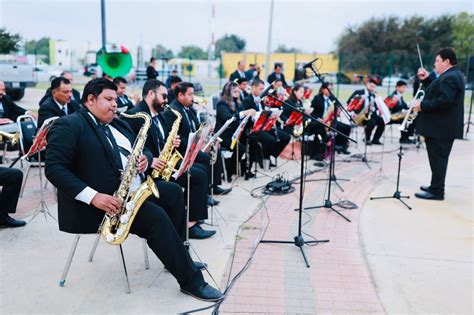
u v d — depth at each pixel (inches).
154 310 105.7
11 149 272.1
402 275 129.6
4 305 105.7
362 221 176.4
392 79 970.1
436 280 126.9
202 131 119.0
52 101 196.1
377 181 243.6
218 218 174.2
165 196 124.6
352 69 1082.1
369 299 115.3
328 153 294.0
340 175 257.0
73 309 105.0
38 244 142.8
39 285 116.0
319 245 150.9
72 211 104.3
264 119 203.2
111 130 116.6
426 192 214.2
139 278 121.6
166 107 159.8
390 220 178.4
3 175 149.0
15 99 602.9
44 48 1910.7
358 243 153.6
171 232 106.8
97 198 99.7
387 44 1519.4
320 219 177.9
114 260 132.5
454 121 195.5
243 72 400.8
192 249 142.6
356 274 129.6
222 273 126.7
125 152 117.3
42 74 1060.5
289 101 276.4
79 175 104.3
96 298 110.5
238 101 238.5
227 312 106.6
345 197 210.5
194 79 1119.0
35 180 221.5
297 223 172.2
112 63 291.9
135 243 146.2
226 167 233.5
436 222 176.6
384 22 1550.2
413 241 156.3
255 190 217.2
